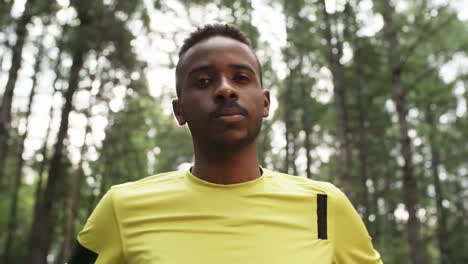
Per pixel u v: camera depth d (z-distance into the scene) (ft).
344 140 36.29
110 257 4.85
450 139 53.67
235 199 4.69
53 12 41.81
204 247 4.42
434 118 51.83
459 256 57.82
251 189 4.77
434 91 39.81
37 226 39.11
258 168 5.02
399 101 32.32
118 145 45.73
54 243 58.39
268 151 64.59
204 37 5.02
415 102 40.32
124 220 4.81
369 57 42.80
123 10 39.34
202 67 4.69
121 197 4.95
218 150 4.71
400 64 33.50
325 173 70.38
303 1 42.55
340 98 38.09
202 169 4.86
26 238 64.49
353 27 42.27
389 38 33.81
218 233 4.49
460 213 63.87
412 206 30.81
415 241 30.40
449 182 69.05
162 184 5.04
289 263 4.37
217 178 4.79
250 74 4.77
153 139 58.54
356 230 5.16
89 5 38.83
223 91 4.53
